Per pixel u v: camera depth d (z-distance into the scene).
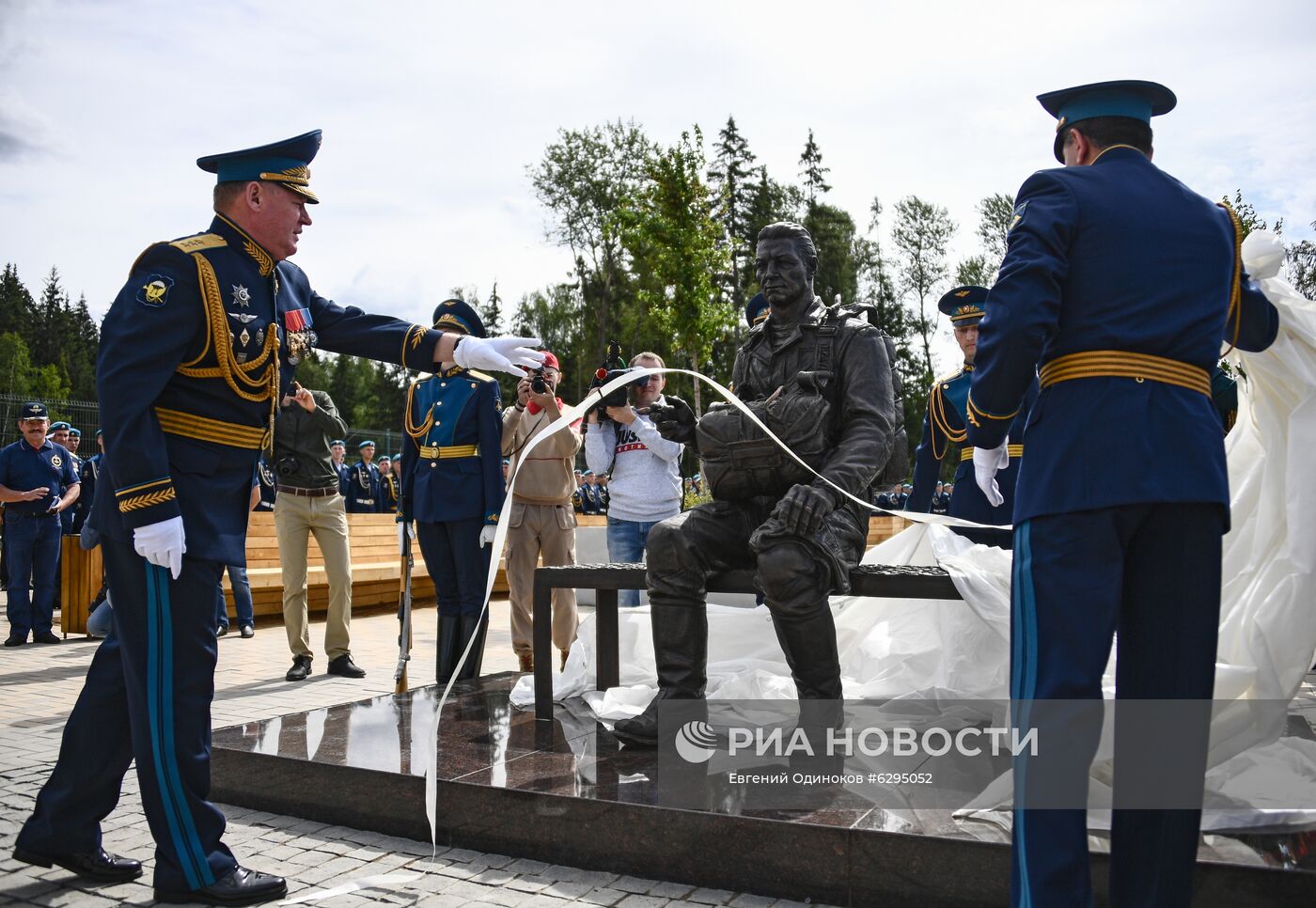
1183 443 2.44
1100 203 2.56
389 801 3.68
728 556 4.19
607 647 5.05
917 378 55.50
